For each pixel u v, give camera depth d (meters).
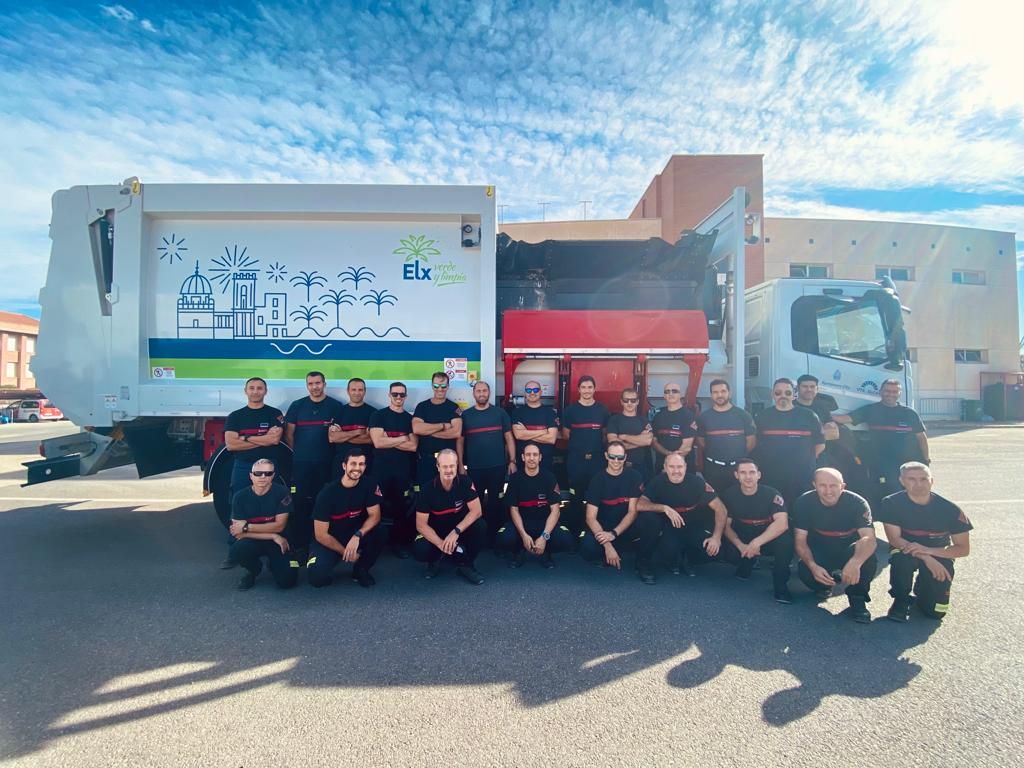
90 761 2.25
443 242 5.30
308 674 2.94
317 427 4.91
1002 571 4.54
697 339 5.22
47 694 2.73
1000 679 2.92
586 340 5.18
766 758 2.27
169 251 5.28
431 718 2.55
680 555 4.61
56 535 5.65
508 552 5.01
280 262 5.27
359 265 5.29
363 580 4.24
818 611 3.81
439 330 5.28
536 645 3.27
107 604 3.86
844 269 23.64
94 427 5.40
